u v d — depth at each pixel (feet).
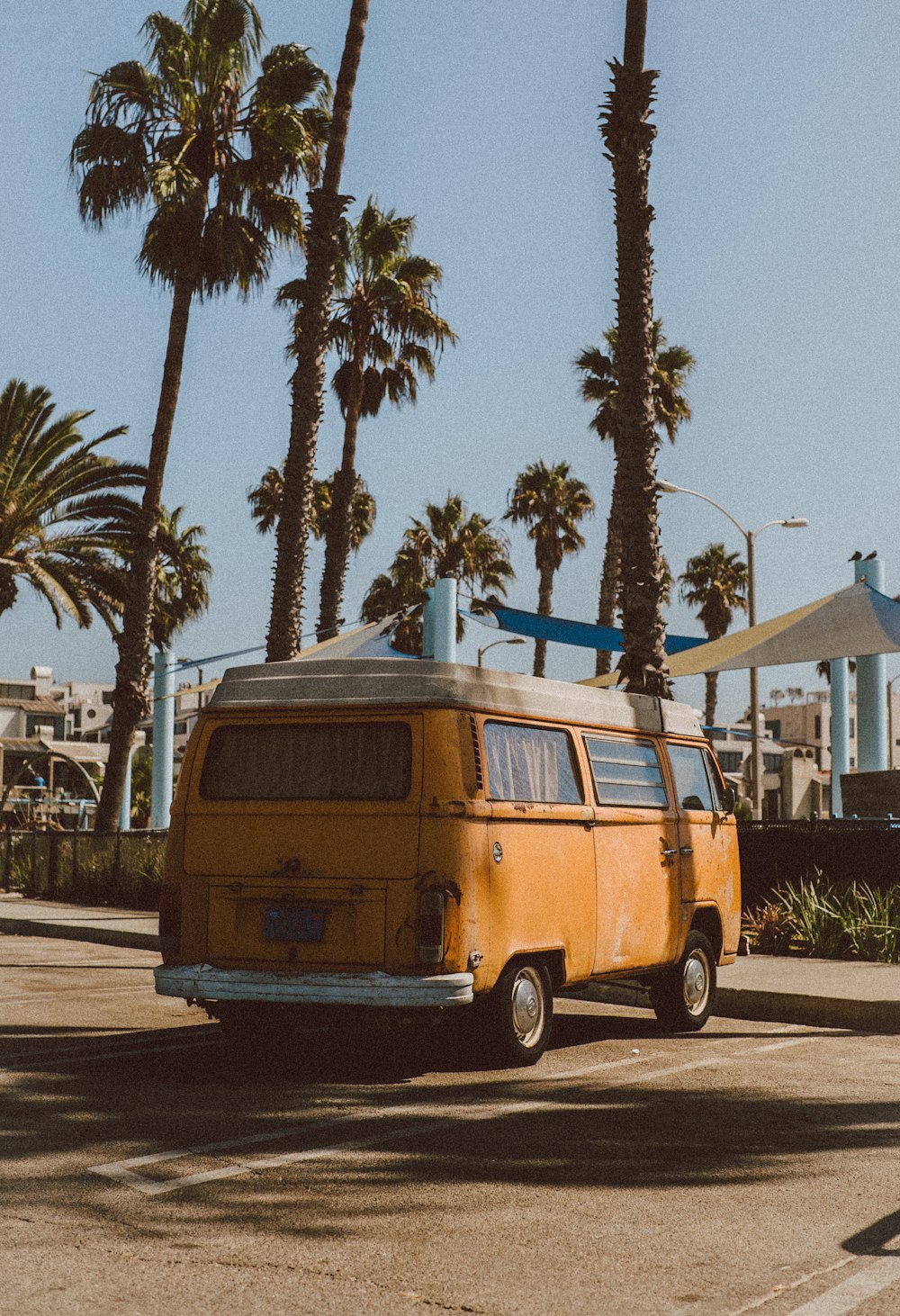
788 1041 31.22
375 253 112.27
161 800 105.70
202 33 83.82
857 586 64.54
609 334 137.49
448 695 25.49
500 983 26.09
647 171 54.03
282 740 26.37
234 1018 28.19
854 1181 18.15
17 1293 13.60
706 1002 33.55
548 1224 16.07
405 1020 24.98
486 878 25.21
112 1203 16.84
